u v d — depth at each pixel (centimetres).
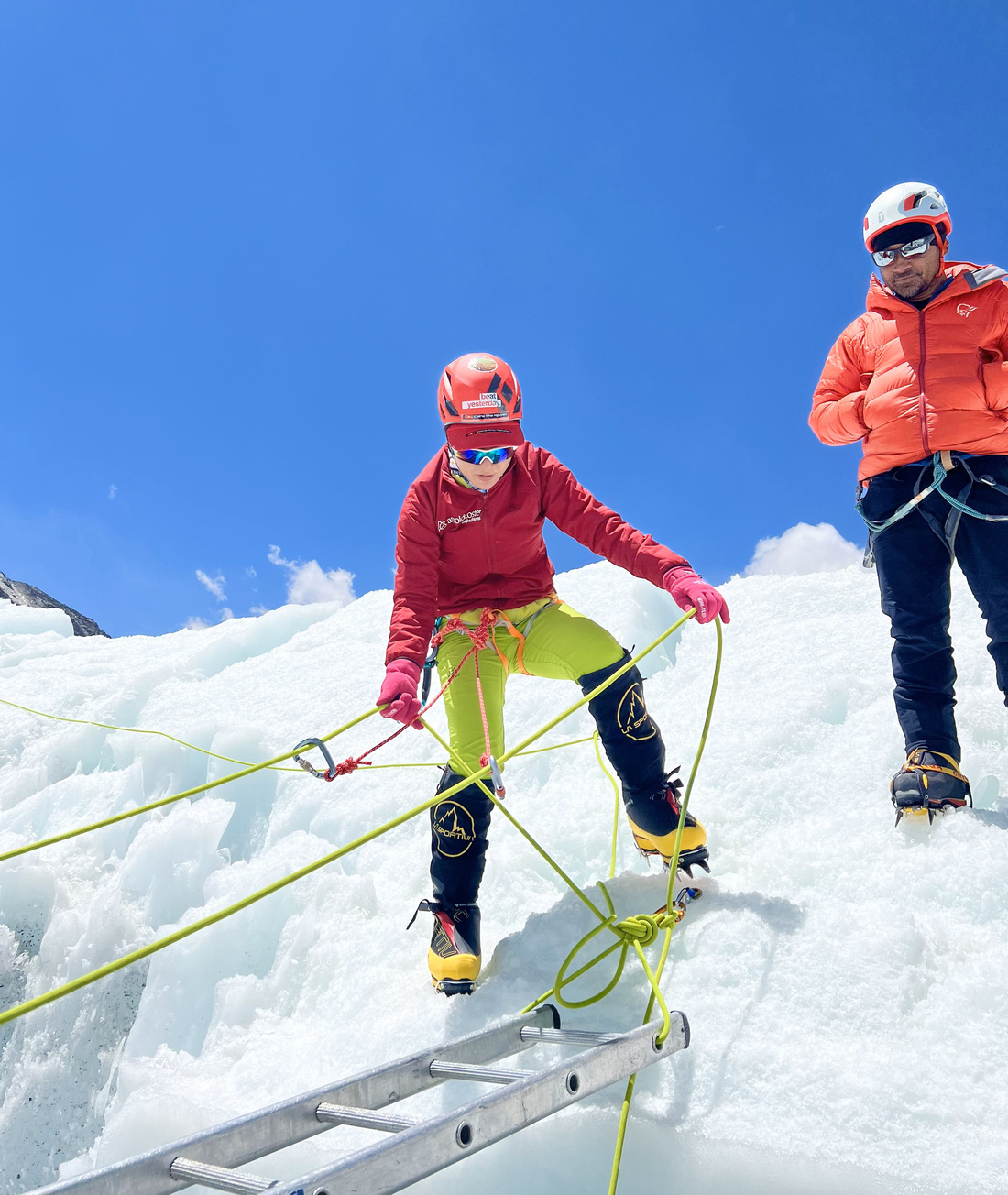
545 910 250
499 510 227
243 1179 128
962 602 325
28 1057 308
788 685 308
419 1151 128
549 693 354
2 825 387
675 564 218
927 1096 161
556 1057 188
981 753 253
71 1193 126
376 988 241
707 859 241
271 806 359
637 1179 165
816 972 191
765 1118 165
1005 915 198
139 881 333
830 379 258
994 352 227
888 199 220
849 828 240
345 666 433
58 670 505
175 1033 276
